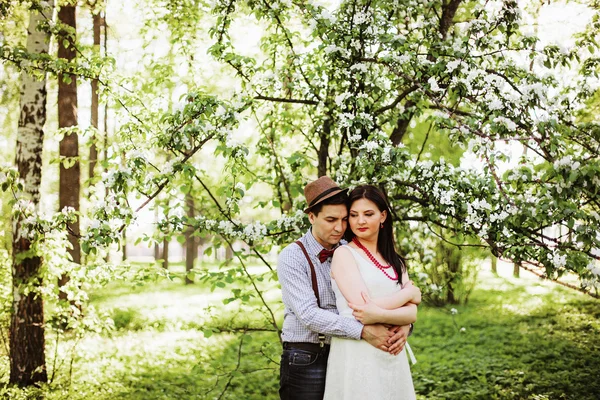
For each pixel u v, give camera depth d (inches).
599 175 125.4
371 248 113.5
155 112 215.8
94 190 185.9
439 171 167.5
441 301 466.9
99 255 233.3
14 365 274.7
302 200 209.2
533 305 486.6
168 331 434.9
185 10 255.6
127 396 275.1
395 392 107.5
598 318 424.5
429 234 255.3
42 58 209.5
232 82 238.4
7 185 201.3
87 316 289.4
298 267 114.7
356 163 178.9
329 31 182.2
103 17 517.0
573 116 181.5
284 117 223.9
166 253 882.1
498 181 142.5
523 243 148.5
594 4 220.5
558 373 300.0
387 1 183.6
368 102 183.5
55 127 584.1
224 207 189.5
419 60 174.9
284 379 117.6
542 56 167.0
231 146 164.9
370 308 103.9
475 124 149.9
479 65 167.5
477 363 320.8
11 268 290.4
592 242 130.7
